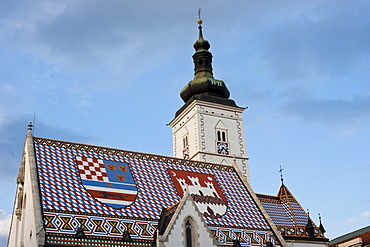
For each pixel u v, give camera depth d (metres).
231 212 67.88
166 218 57.59
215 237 61.78
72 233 52.38
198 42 104.94
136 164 68.38
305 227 76.19
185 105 98.62
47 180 57.81
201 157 90.69
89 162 64.25
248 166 94.88
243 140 96.81
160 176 68.44
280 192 82.31
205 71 102.19
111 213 57.22
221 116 96.50
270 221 68.88
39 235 49.69
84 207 56.19
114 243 53.69
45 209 53.31
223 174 76.06
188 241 55.62
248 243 63.62
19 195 62.47
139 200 61.47
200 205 66.44
